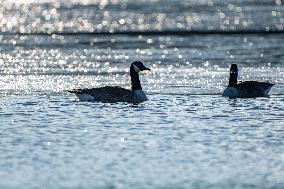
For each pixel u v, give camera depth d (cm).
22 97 3147
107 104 2959
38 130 2394
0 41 6362
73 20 10038
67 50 5500
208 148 2141
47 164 1952
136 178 1825
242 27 7869
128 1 15350
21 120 2572
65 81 3747
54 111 2770
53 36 6981
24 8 14175
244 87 3219
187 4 13600
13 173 1866
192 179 1817
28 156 2036
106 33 7350
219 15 10312
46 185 1766
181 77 3903
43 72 4125
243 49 5406
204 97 3180
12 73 4062
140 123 2527
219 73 4072
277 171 1894
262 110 2814
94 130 2398
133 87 3128
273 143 2211
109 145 2175
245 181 1802
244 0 14975
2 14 12050
